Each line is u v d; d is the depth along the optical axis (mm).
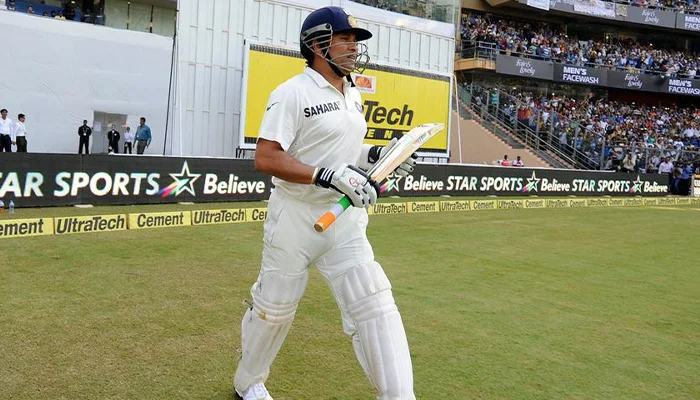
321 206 2715
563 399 3559
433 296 5699
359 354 2754
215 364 3787
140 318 4590
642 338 4781
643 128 32562
